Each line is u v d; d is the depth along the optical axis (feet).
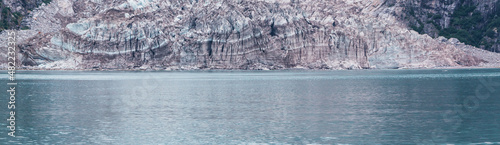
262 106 232.94
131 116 198.49
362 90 330.95
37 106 233.76
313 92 314.96
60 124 178.29
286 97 279.69
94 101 257.96
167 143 146.82
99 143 146.61
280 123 179.93
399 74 611.47
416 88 349.82
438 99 263.29
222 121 184.75
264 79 486.79
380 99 264.31
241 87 367.66
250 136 156.15
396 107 225.97
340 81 446.19
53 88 355.36
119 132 162.71
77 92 318.24
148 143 146.72
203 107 229.04
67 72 647.15
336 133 160.45
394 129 166.50
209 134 159.53
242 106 233.14
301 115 200.23
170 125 176.04
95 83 417.28
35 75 563.07
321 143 146.30
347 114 202.49
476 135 156.87
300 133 160.45
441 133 159.84
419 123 178.70
